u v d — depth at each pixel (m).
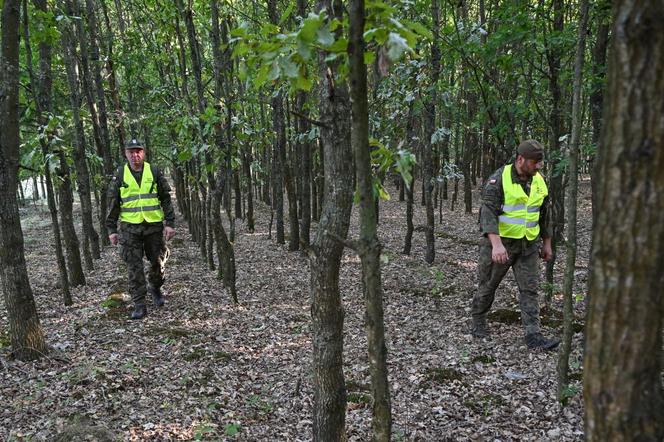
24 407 3.66
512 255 4.55
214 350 4.86
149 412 3.68
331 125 2.47
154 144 13.31
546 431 3.32
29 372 4.20
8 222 4.22
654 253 1.18
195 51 6.78
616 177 1.20
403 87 7.05
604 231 1.24
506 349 4.62
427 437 3.35
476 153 18.23
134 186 5.71
